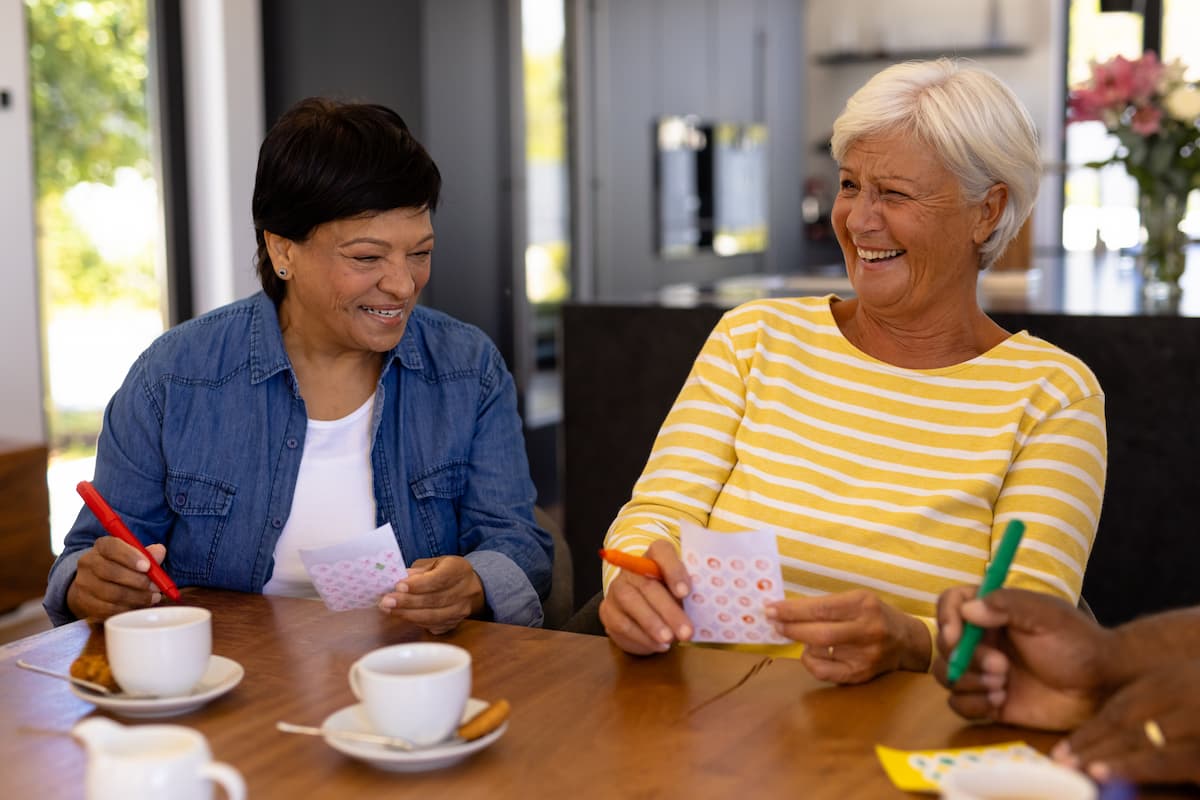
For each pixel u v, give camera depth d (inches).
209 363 65.3
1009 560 44.1
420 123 173.8
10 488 132.0
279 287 66.5
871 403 63.4
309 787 39.0
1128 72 127.1
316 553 51.9
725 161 269.7
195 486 64.3
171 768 32.7
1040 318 109.8
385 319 61.8
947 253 61.7
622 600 51.0
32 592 135.2
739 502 63.5
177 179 168.9
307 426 65.6
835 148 63.0
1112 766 37.8
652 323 126.1
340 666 49.9
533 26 200.8
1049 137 304.8
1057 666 41.4
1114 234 300.8
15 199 148.0
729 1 272.4
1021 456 60.2
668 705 45.4
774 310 67.4
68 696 47.0
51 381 155.2
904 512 60.3
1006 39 306.5
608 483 129.9
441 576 53.4
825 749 41.5
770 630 49.8
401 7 172.6
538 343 207.8
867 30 319.3
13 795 38.8
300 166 58.6
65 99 155.2
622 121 229.8
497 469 68.5
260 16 175.5
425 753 39.3
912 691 46.7
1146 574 109.6
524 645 52.4
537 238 206.2
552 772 39.9
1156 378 106.7
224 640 53.3
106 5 159.3
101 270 160.7
